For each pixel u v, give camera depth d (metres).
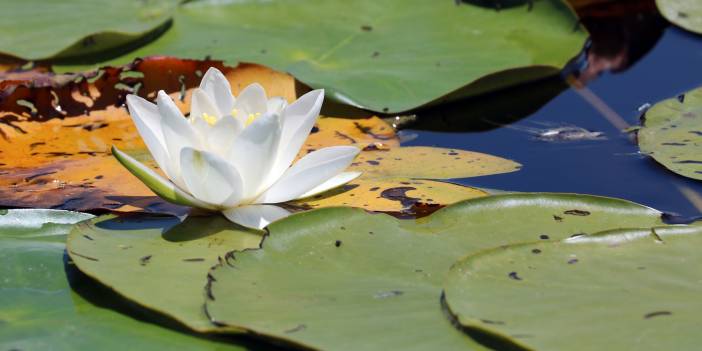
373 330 1.71
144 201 1.83
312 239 1.78
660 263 1.75
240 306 1.73
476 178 1.88
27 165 1.88
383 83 1.99
